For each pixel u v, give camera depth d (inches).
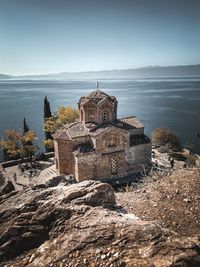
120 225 469.4
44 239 514.3
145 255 394.6
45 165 2293.3
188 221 653.9
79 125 1962.4
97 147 1841.8
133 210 732.7
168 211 700.0
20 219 552.7
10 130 2343.8
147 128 4500.5
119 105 7337.6
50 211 553.9
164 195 774.5
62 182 832.9
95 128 1902.1
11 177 2041.1
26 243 512.7
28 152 2342.5
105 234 456.4
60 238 491.2
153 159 2272.4
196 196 738.2
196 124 4596.5
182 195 757.3
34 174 2092.8
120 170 1967.3
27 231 528.7
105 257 412.2
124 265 386.3
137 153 2015.3
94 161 1859.0
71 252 440.5
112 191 642.8
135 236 437.4
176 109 6230.3
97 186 627.5
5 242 520.1
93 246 440.5
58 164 1937.7
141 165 2037.4
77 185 642.8
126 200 805.2
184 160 2287.2
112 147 1898.4
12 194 700.7
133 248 415.8
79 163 1813.5
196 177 824.9
